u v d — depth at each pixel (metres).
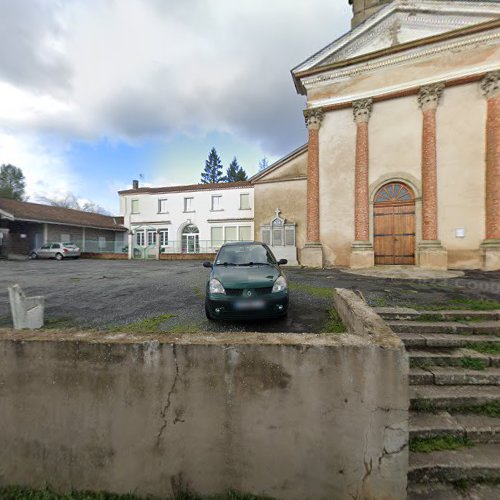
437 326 3.62
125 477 1.89
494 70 8.99
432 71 9.92
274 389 1.79
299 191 14.41
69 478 1.94
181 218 24.20
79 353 1.90
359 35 11.04
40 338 1.96
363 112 10.95
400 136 10.55
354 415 1.75
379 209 10.92
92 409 1.89
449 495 1.87
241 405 1.81
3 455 2.00
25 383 1.96
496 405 2.49
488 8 9.20
